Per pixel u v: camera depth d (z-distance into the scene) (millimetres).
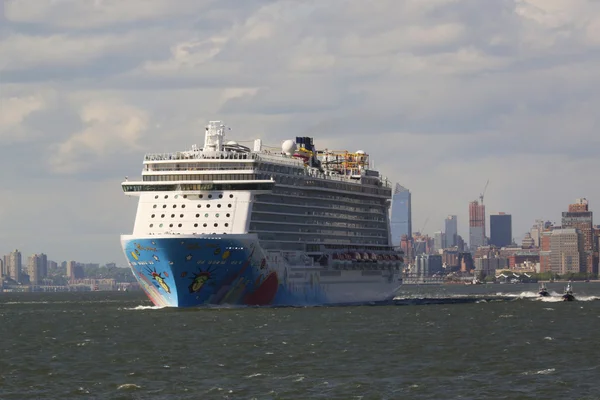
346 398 124562
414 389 129750
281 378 139125
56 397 127375
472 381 135375
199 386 133625
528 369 145250
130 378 141000
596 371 142375
